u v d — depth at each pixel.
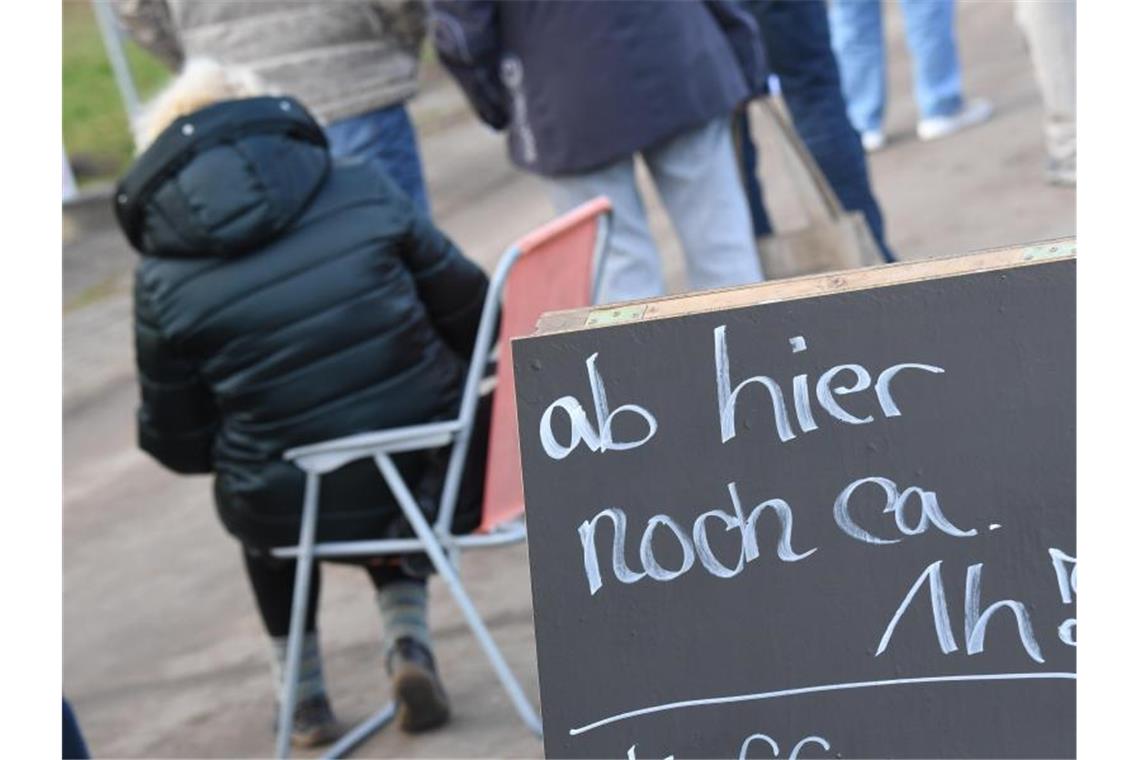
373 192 5.35
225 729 6.38
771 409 2.99
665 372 3.03
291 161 5.21
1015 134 11.89
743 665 2.99
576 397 3.05
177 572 8.38
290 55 7.70
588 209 5.43
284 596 5.82
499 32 6.98
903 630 2.94
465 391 5.20
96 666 7.37
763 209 9.12
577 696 3.02
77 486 10.11
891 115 13.87
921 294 2.94
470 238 13.92
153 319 5.27
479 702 5.99
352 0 7.70
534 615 3.04
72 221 16.83
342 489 5.28
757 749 2.98
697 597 3.00
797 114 8.60
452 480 5.23
